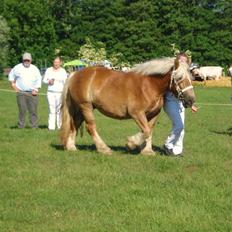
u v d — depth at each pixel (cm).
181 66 1168
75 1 10188
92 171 1065
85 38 9194
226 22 8700
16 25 9019
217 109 2952
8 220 759
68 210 805
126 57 8650
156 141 1534
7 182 975
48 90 1814
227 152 1326
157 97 1203
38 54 9125
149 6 8706
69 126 1295
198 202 838
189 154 1293
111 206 820
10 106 3016
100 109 1243
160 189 921
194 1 9019
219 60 8619
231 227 725
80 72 1267
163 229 717
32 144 1413
